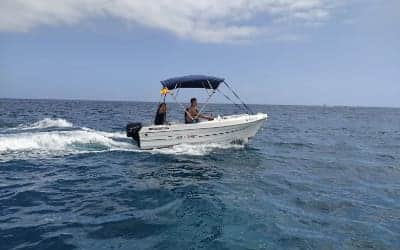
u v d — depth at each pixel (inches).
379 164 512.1
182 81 520.1
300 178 406.6
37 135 588.1
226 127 565.0
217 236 226.2
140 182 365.4
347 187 371.6
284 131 1065.5
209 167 447.2
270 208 288.0
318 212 284.5
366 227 254.7
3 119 1115.3
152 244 212.4
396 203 316.5
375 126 1483.8
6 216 253.6
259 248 211.5
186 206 285.6
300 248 214.4
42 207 276.5
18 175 378.9
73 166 429.7
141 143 528.7
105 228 235.8
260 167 460.4
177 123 546.9
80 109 2388.0
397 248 221.5
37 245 207.3
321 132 1072.2
